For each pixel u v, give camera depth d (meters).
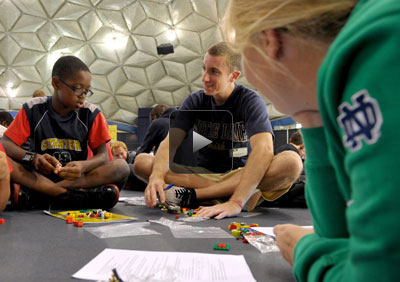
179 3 9.41
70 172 1.72
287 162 1.81
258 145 1.77
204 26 9.94
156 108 3.73
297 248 0.52
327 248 0.43
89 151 2.26
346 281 0.33
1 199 1.53
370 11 0.31
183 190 1.93
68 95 1.86
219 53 1.79
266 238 1.05
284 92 0.45
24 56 10.53
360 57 0.31
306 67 0.41
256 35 0.42
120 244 1.00
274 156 1.90
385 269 0.27
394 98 0.28
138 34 10.46
